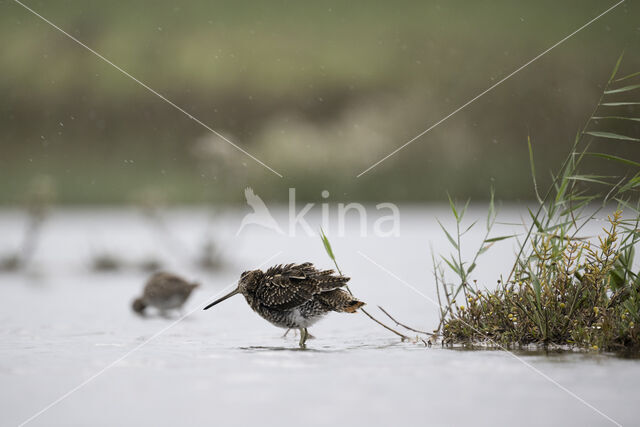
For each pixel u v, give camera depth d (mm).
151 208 33438
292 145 43906
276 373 10820
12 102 51688
